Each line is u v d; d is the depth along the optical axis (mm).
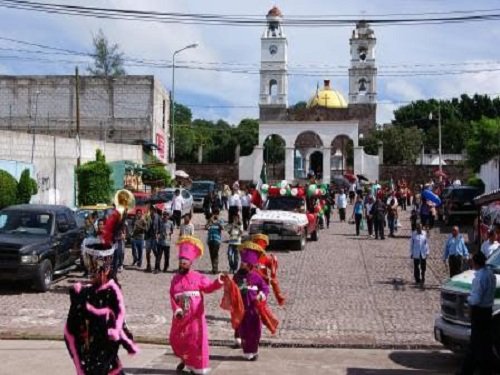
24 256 16750
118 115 63406
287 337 13195
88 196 35531
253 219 26375
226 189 44312
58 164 35438
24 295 16922
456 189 35344
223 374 10109
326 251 26516
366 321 14750
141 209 22344
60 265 18266
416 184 74375
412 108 128625
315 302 16859
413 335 13406
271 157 106938
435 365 11086
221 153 109500
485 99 129375
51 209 18859
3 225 18203
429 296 17703
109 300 6895
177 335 9742
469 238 26938
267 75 100500
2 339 12273
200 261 23844
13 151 31203
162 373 10055
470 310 9938
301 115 100500
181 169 79188
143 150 54531
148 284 19125
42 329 13195
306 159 95750
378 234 31156
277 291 12273
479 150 48750
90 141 42281
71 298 6941
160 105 67625
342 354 11883
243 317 11070
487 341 9758
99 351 6824
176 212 32250
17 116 64188
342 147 93188
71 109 63906
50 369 9961
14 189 26750
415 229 19656
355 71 101062
